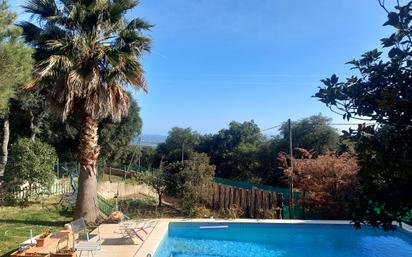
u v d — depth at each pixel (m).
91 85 12.06
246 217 17.08
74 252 8.55
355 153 2.59
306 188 16.30
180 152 42.75
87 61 12.52
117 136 31.38
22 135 25.41
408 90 2.41
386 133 2.37
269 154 30.30
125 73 12.77
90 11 12.36
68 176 21.97
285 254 12.31
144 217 15.84
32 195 16.36
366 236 14.40
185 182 17.00
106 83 12.81
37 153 16.47
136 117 32.81
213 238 14.30
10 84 9.08
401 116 2.34
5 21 8.67
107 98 12.70
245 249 12.85
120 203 17.92
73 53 12.48
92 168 13.25
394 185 2.42
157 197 20.69
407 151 2.29
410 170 2.24
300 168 16.89
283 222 15.03
